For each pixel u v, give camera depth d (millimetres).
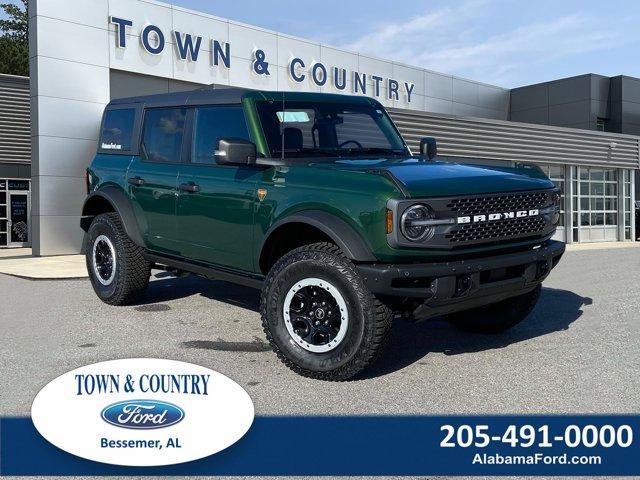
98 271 7059
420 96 24828
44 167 14703
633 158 24734
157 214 6109
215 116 5598
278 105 5387
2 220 21875
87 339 5641
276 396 4117
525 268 4746
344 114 5691
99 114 15461
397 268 4172
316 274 4387
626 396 4082
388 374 4598
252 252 5094
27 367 4773
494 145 19312
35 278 9953
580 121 28406
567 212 22719
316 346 4418
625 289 8555
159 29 16375
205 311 6801
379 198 4227
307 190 4652
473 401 4016
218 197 5355
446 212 4301
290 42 19531
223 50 17766
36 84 14547
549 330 5977
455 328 6062
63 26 14812
